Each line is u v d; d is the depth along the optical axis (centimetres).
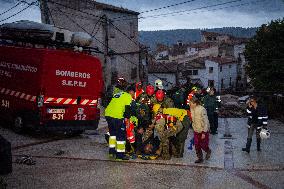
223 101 3297
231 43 7400
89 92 1044
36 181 633
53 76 958
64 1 2756
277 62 2483
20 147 886
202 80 6209
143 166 758
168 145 820
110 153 820
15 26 1213
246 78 7012
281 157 865
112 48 2845
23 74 990
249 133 912
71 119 1009
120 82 878
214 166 772
